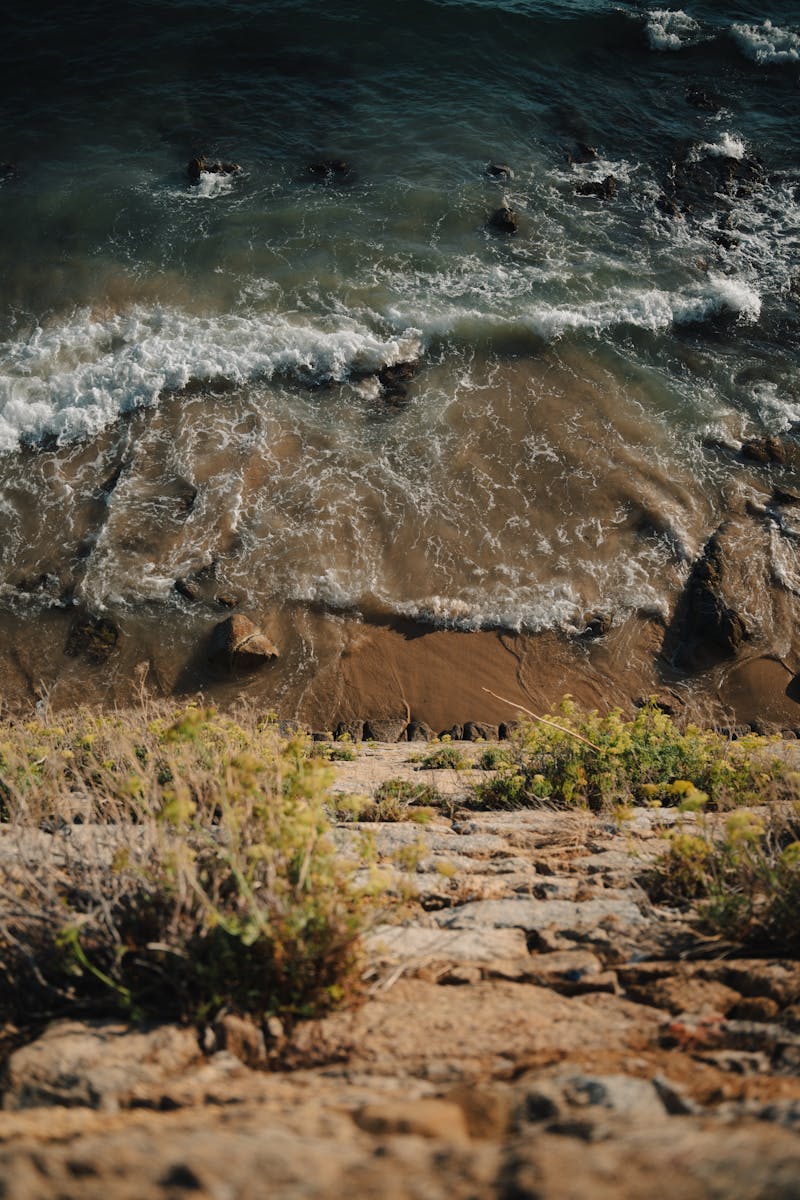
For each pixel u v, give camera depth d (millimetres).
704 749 6832
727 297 19438
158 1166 1810
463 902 4062
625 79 26375
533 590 14906
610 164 23391
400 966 3281
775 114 25734
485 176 22578
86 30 26578
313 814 3422
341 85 25266
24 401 16781
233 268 19672
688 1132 1902
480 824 5504
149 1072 2541
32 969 3084
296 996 2955
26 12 27125
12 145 22953
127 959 3139
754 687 13969
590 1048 2660
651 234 21281
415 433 16812
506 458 16516
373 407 17266
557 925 3701
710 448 16844
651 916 3760
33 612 14414
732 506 15977
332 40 26516
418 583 14938
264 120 24078
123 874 3363
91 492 15812
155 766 5426
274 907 3131
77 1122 2246
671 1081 2350
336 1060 2701
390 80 25516
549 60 26656
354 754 9312
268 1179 1777
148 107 24312
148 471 16094
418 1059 2652
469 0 27734
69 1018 2943
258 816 3641
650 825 5387
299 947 2982
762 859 3859
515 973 3254
